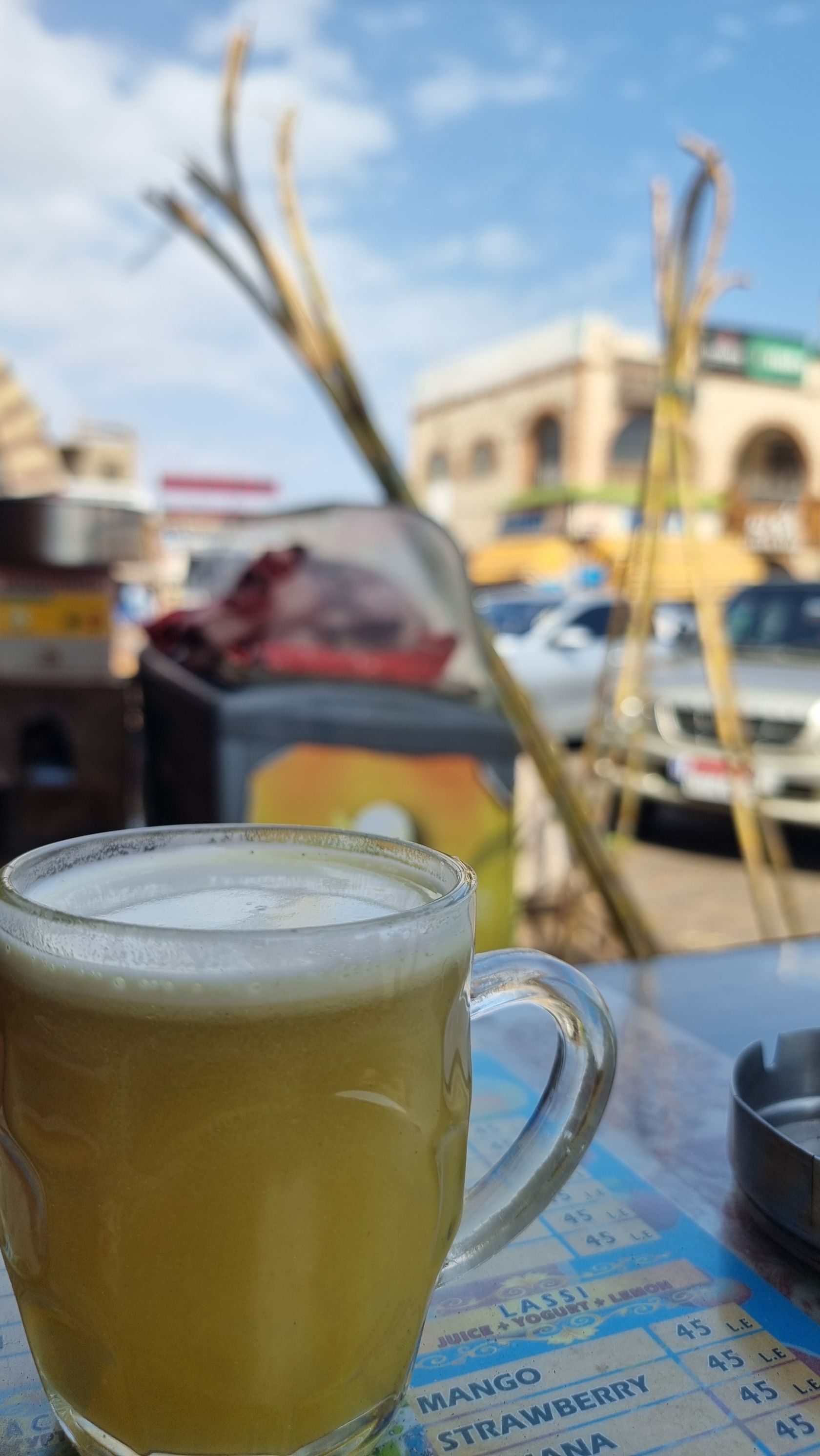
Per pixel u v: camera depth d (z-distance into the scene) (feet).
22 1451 1.30
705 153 5.39
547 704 20.10
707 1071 2.32
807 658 15.19
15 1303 1.57
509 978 1.44
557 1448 1.30
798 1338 1.50
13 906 1.17
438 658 6.73
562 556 56.44
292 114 5.53
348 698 6.51
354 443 6.37
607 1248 1.70
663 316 5.96
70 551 9.46
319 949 1.08
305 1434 1.17
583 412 64.64
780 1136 1.63
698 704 14.40
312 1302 1.11
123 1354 1.12
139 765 11.91
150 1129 1.07
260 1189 1.06
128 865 1.47
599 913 8.81
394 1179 1.15
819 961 3.05
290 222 5.74
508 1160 1.55
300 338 5.99
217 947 1.06
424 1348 1.48
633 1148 2.00
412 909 1.29
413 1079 1.16
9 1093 1.18
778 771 13.69
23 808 9.98
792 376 68.54
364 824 6.59
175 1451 1.15
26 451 18.54
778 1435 1.32
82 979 1.09
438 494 80.12
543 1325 1.53
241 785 6.35
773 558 65.87
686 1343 1.49
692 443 6.30
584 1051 1.53
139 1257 1.08
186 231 5.77
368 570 6.73
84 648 9.98
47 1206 1.14
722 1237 1.73
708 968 2.98
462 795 6.70
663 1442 1.31
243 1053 1.05
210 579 8.55
